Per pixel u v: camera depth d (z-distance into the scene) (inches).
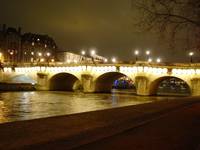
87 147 605.6
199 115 1279.5
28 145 559.8
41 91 5137.8
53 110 2391.7
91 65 4997.5
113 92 5551.2
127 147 626.5
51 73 5354.3
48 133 687.1
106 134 749.3
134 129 869.8
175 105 1733.5
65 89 5930.1
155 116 1180.5
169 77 4537.4
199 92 4190.5
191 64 4242.1
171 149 626.8
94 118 981.2
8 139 598.5
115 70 4808.1
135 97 4160.9
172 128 911.0
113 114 1120.8
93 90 5017.2
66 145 599.8
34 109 2429.9
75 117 983.6
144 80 4562.0
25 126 753.6
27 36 7741.1
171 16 720.3
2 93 4284.0
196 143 692.7
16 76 5679.1
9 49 6919.3
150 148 628.4
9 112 2198.6
